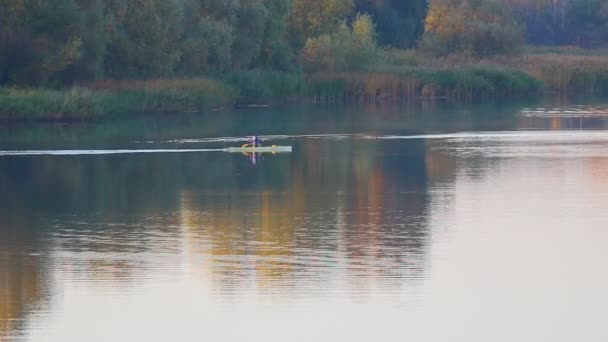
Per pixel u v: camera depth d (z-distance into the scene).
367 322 52.19
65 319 53.19
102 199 85.75
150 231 72.50
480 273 60.44
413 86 189.25
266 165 104.75
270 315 53.38
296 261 63.47
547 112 161.25
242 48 190.00
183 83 168.38
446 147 117.62
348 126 141.38
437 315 53.16
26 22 156.88
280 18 199.12
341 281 58.94
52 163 106.62
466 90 191.25
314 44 197.12
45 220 76.94
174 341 50.12
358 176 97.06
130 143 121.81
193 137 127.88
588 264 62.22
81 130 136.00
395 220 75.62
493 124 142.62
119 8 169.12
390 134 131.50
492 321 52.34
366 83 187.62
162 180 95.62
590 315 53.03
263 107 175.00
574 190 87.00
